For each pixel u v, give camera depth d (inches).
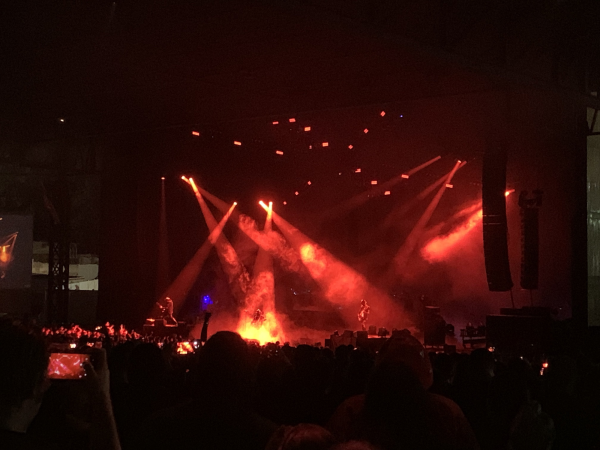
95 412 91.0
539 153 790.5
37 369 87.7
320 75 598.9
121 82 641.0
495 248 598.2
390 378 95.9
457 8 455.8
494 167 605.3
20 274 875.4
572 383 180.5
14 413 86.7
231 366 112.1
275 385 169.6
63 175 832.3
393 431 93.7
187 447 108.0
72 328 539.5
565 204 776.9
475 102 752.3
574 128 727.7
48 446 86.7
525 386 167.2
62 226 818.8
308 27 486.6
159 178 880.3
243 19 474.0
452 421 109.9
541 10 480.7
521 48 530.6
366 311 821.2
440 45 436.8
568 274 778.2
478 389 180.5
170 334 796.6
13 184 1027.3
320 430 74.7
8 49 549.3
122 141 873.5
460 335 868.0
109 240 884.6
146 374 163.5
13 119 790.5
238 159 896.3
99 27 497.0
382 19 414.9
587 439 169.9
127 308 868.6
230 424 109.6
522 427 133.2
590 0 491.2
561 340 573.6
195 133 821.9
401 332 131.3
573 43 531.8
